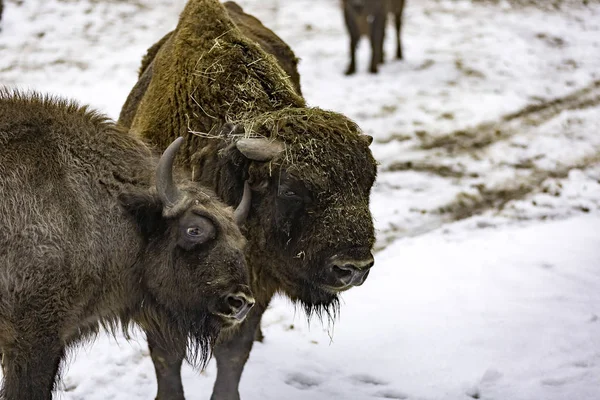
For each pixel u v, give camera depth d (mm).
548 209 13500
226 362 7367
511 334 9070
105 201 6355
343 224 6438
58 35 21109
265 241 6840
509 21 27656
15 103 6387
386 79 21094
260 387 8133
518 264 11133
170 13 24047
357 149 6637
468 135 17266
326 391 8125
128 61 19812
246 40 7758
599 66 23359
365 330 9422
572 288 10297
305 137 6570
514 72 22266
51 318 6012
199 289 6301
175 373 7359
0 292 5871
